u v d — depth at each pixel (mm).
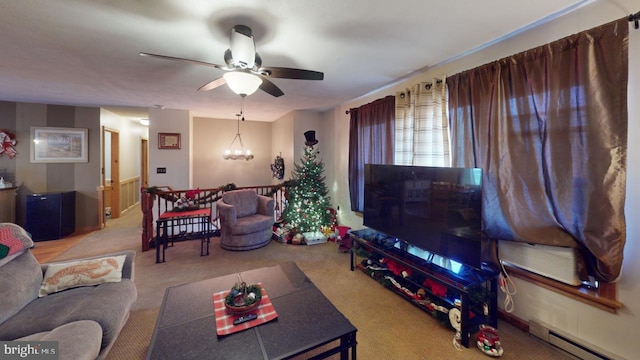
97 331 1417
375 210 2973
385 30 1961
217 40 2080
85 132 4715
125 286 1908
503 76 2020
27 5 1614
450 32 1997
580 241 1671
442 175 2162
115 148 5754
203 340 1338
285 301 1708
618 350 1579
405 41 2141
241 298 1623
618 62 1496
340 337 1421
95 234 4590
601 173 1547
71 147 4645
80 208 4754
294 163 5023
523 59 1908
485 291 1998
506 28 1946
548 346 1854
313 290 1857
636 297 1514
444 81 2484
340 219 4590
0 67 2670
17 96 3902
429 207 2281
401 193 2588
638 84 1487
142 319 2158
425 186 2320
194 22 1819
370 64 2631
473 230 1928
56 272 1845
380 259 2871
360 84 3303
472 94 2234
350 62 2576
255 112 5258
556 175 1743
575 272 1720
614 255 1512
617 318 1582
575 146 1659
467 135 2289
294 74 2014
